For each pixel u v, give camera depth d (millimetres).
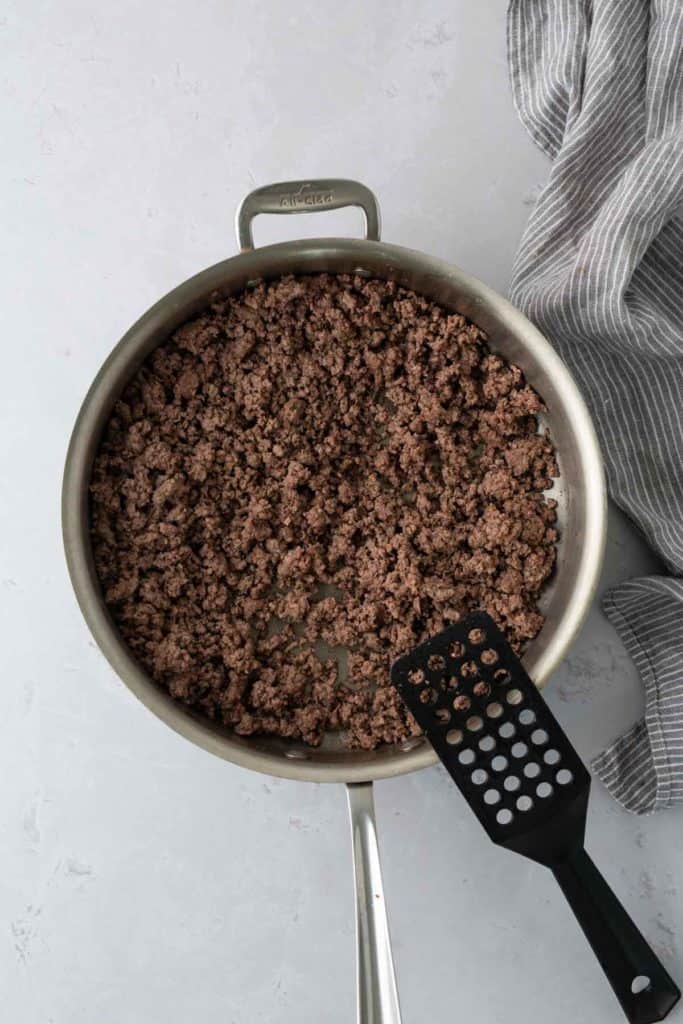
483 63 920
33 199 897
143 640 809
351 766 752
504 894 859
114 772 859
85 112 906
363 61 918
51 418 880
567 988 853
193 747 862
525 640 829
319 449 840
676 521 854
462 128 914
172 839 856
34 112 905
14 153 900
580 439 791
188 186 902
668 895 861
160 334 815
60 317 888
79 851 854
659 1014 781
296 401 837
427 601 830
